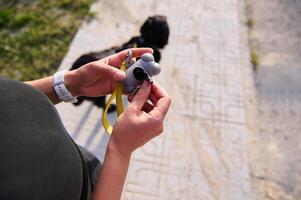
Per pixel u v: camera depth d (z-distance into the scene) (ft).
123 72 4.09
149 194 9.66
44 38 14.53
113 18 15.88
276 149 11.20
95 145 10.78
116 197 3.30
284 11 17.25
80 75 4.36
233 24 16.17
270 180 10.29
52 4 16.30
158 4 16.97
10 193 2.17
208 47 14.79
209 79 13.34
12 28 14.93
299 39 15.74
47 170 2.41
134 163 10.33
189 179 10.06
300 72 14.10
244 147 11.03
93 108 11.72
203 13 16.66
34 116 2.58
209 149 10.89
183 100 12.40
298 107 12.69
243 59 14.47
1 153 2.24
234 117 11.98
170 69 13.56
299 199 9.90
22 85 2.78
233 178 10.16
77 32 14.97
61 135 2.71
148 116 3.56
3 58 13.60
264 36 15.78
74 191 2.67
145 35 9.68
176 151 10.75
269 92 13.19
